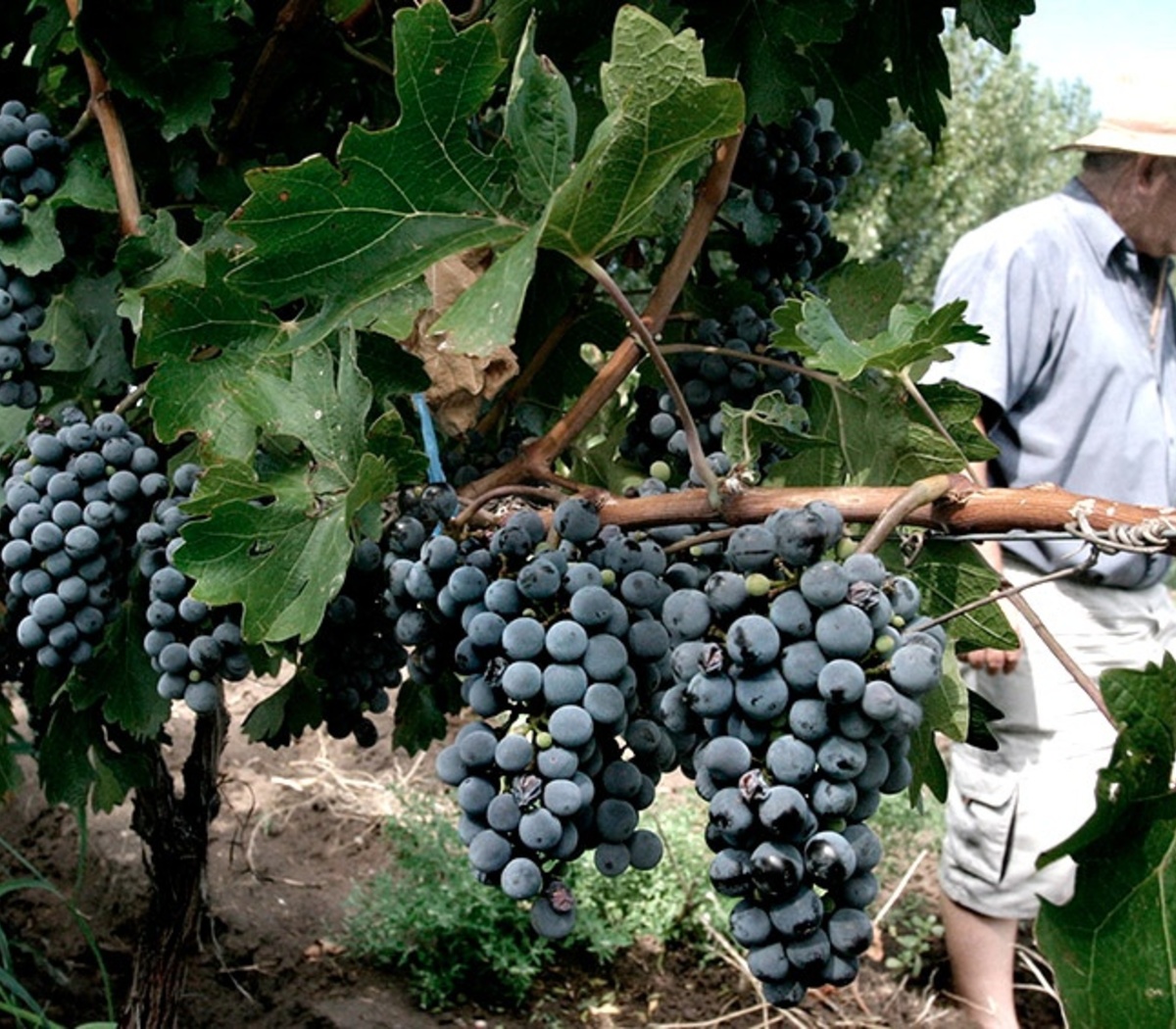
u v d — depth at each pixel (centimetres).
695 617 130
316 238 141
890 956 468
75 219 231
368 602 189
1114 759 126
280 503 164
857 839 126
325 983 391
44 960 346
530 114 136
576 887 448
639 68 124
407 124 136
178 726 516
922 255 1370
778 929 123
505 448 215
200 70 215
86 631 197
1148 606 395
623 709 140
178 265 211
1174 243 380
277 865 461
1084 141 379
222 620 181
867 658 125
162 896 287
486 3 217
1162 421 385
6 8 238
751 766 126
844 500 145
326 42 229
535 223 146
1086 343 377
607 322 236
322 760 534
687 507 152
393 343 183
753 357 193
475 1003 407
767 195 228
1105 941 127
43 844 431
